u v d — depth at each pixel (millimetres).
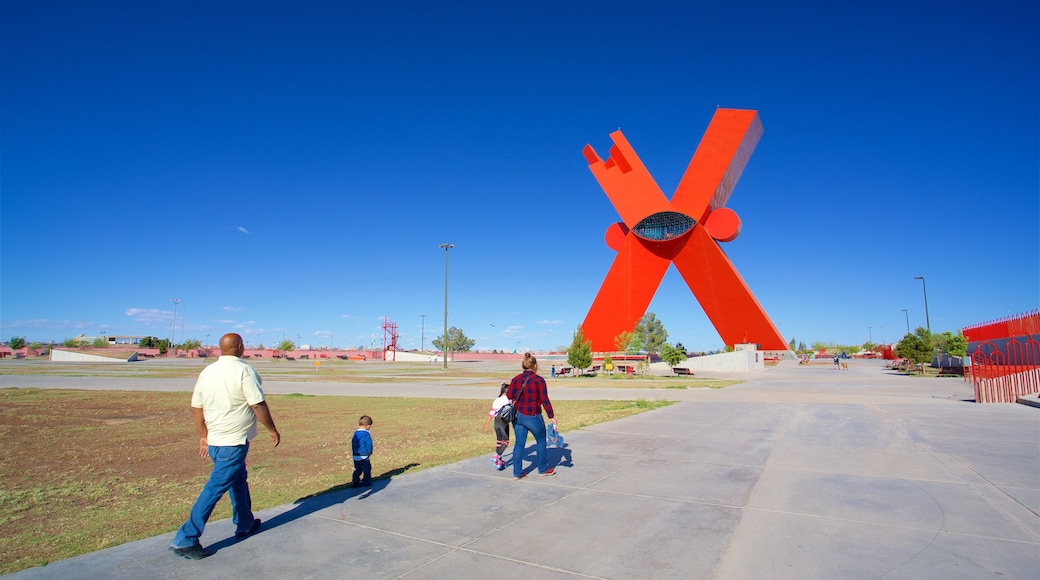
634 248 57500
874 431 10688
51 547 4793
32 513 6043
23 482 7699
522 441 6980
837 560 4211
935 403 16797
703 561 4227
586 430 11102
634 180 57156
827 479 6770
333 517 5391
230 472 4543
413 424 13391
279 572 4055
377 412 16375
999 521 5074
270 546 4605
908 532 4816
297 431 12531
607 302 58281
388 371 53344
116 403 19062
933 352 44500
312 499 6066
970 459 7867
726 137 53719
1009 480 6605
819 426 11484
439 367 68438
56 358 82500
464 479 6953
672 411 14688
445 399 21000
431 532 4930
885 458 8023
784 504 5715
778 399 18578
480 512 5520
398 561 4258
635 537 4773
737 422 12281
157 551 4531
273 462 8781
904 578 3861
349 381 34594
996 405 16016
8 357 95312
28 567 4230
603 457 8297
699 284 55531
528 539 4734
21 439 11578
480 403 19172
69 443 11070
